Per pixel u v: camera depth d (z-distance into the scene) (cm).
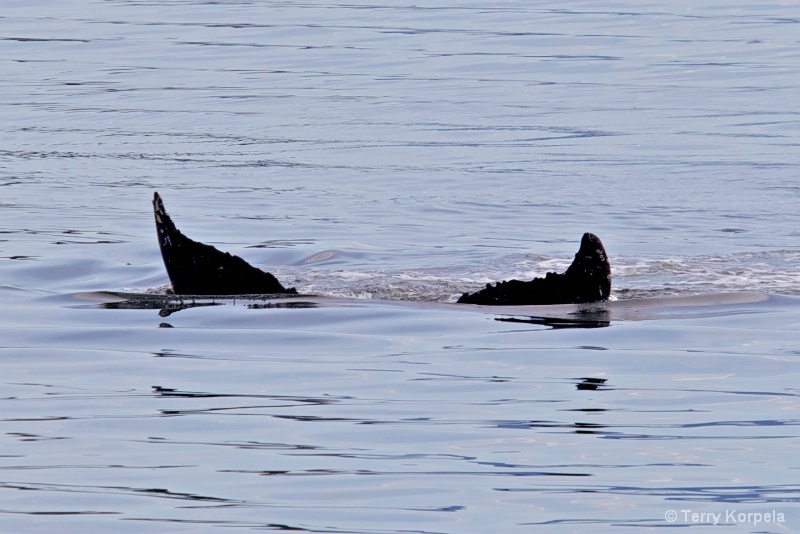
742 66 8994
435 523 1797
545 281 3256
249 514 1830
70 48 10281
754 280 3481
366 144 6500
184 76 8950
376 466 2036
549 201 5044
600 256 3228
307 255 4062
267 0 13175
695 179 5466
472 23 11281
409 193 5259
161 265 3875
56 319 3144
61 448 2139
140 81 8769
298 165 5947
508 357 2723
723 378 2541
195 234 4453
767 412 2303
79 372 2650
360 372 2617
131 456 2095
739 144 6316
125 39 10644
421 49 9956
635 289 3378
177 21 11619
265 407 2372
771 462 2031
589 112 7406
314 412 2338
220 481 1972
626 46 9975
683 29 10806
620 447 2117
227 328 3023
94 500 1891
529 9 12144
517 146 6400
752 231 4391
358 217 4759
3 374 2644
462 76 8806
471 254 4028
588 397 2417
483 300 3256
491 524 1789
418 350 2798
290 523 1797
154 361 2733
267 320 3092
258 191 5322
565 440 2159
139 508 1858
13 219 4684
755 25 10944
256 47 10144
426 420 2284
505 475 1988
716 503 1861
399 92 8200
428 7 12412
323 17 11775
